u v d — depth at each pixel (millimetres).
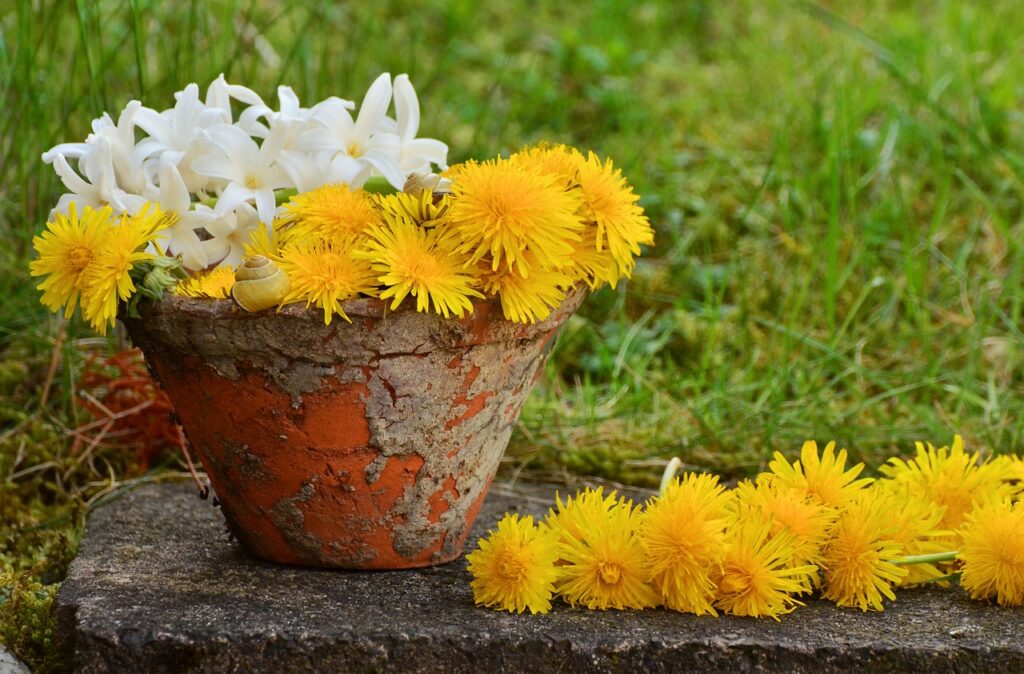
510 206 1368
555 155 1419
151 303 1395
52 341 1705
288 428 1409
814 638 1390
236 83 1923
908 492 1489
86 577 1439
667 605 1419
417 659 1378
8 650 1424
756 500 1441
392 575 1450
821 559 1436
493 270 1386
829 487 1452
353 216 1399
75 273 1389
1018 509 1437
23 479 1646
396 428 1413
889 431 1709
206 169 1425
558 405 1755
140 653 1372
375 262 1383
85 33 1656
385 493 1429
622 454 1682
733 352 1852
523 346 1428
